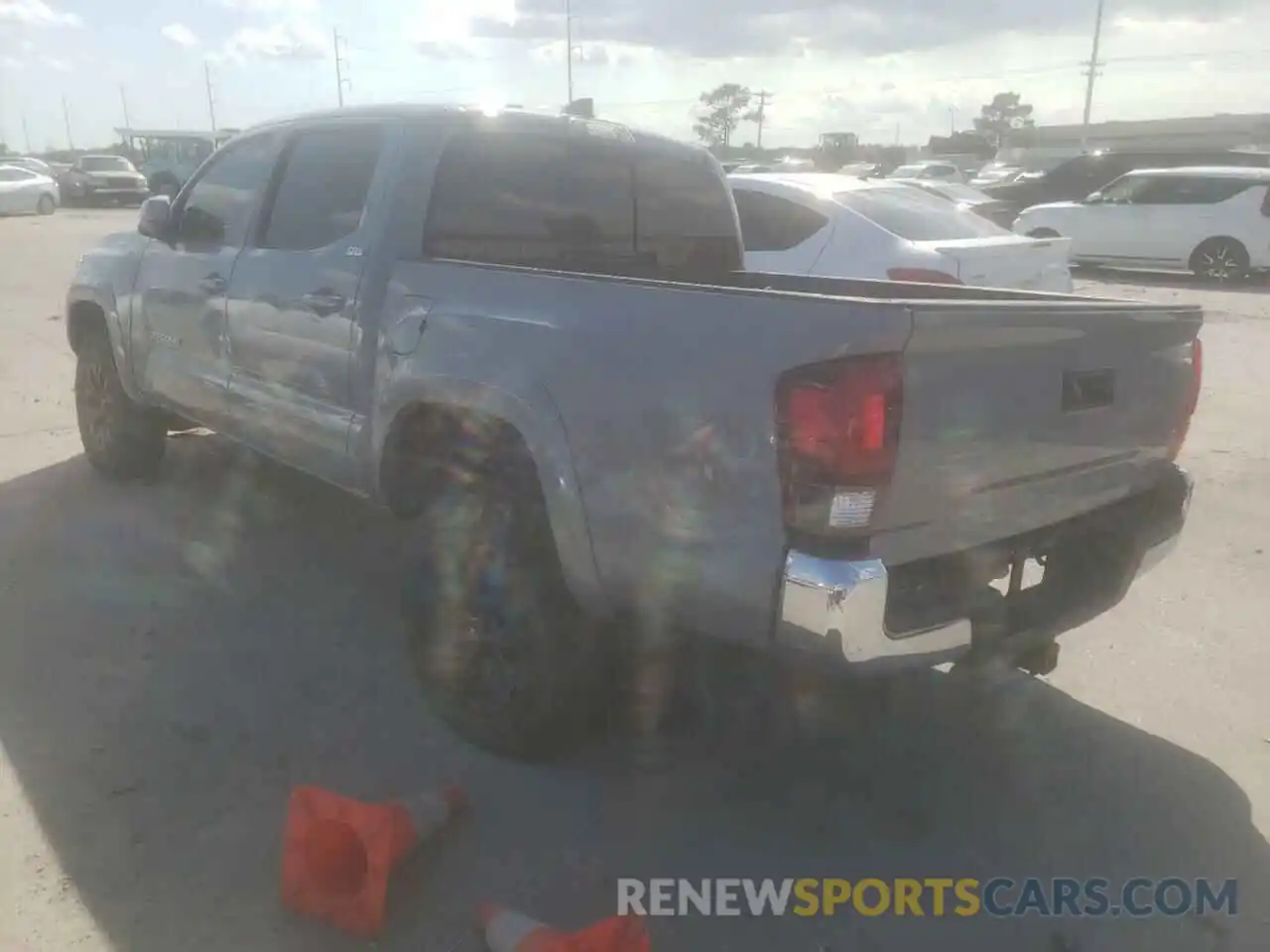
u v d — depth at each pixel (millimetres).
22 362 9766
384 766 3639
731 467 2947
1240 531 6145
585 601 3395
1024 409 3154
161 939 2836
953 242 8266
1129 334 3496
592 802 3512
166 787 3463
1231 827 3520
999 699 4270
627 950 2645
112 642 4398
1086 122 50969
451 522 3713
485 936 2826
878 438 2777
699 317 3035
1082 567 3812
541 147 4559
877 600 2820
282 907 2971
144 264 5668
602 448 3227
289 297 4551
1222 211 17578
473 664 3723
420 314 3861
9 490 6176
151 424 6176
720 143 71562
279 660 4309
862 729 4031
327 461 4484
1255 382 10148
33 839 3189
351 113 4570
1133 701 4273
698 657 3633
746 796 3602
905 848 3385
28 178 31953
